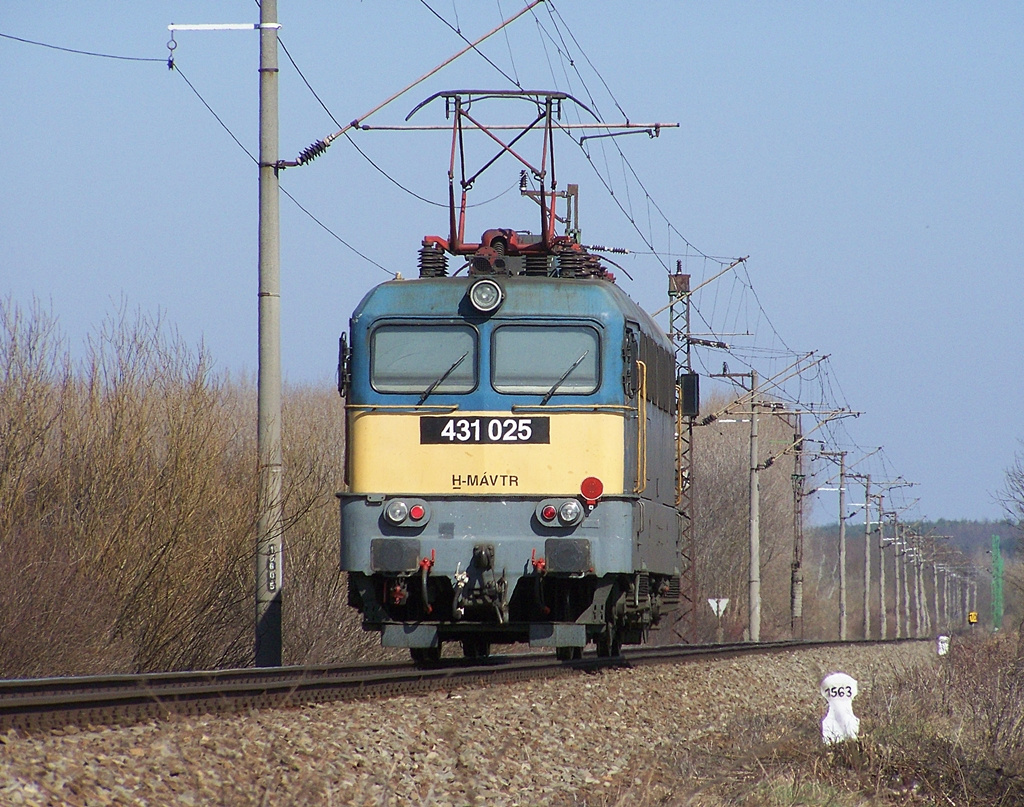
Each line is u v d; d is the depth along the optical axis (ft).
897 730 159.53
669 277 456.04
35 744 98.58
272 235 194.18
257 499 193.06
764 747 154.40
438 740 127.65
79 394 204.44
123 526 194.70
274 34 195.72
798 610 599.57
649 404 199.93
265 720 120.78
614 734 154.71
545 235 196.85
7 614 167.32
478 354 176.76
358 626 266.16
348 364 179.11
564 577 174.91
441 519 174.19
